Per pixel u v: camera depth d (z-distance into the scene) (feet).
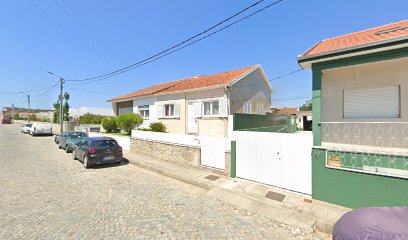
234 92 41.34
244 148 23.32
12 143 60.70
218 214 16.25
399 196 14.15
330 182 16.97
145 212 16.44
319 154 17.48
